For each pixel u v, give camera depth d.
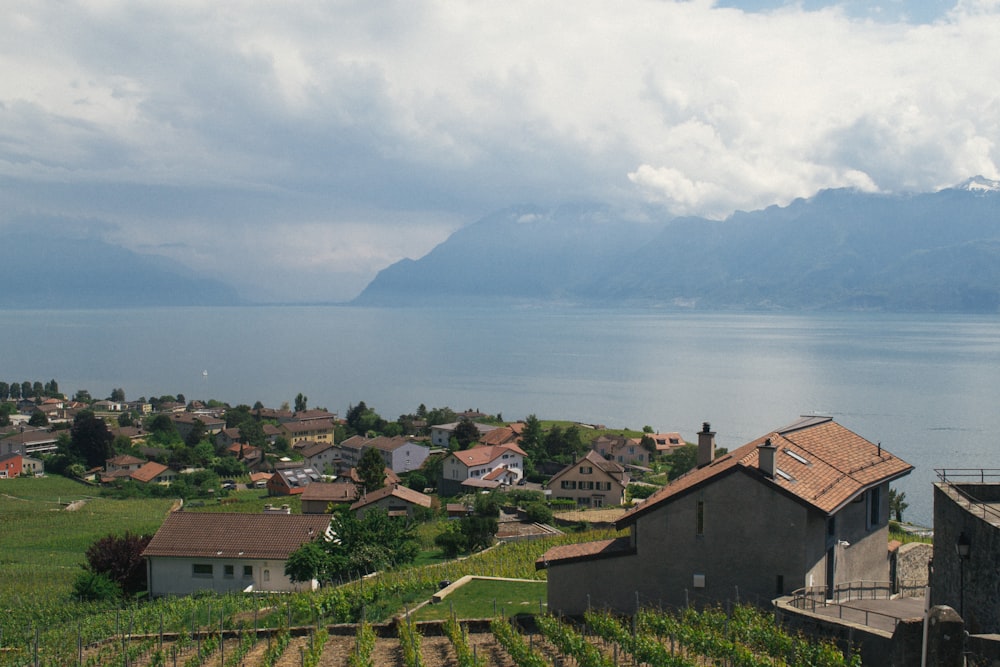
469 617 31.55
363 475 111.00
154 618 38.41
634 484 120.19
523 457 138.12
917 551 35.72
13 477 154.75
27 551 83.69
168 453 169.25
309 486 108.31
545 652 27.36
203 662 29.94
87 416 166.00
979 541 22.14
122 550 53.25
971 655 18.44
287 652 30.44
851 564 30.72
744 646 22.88
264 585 50.16
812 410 178.25
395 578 43.53
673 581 28.67
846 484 29.66
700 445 34.00
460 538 62.56
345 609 34.72
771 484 27.14
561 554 31.28
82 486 147.12
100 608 47.06
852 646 21.70
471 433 166.75
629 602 29.44
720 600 27.91
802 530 26.80
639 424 181.50
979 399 186.75
